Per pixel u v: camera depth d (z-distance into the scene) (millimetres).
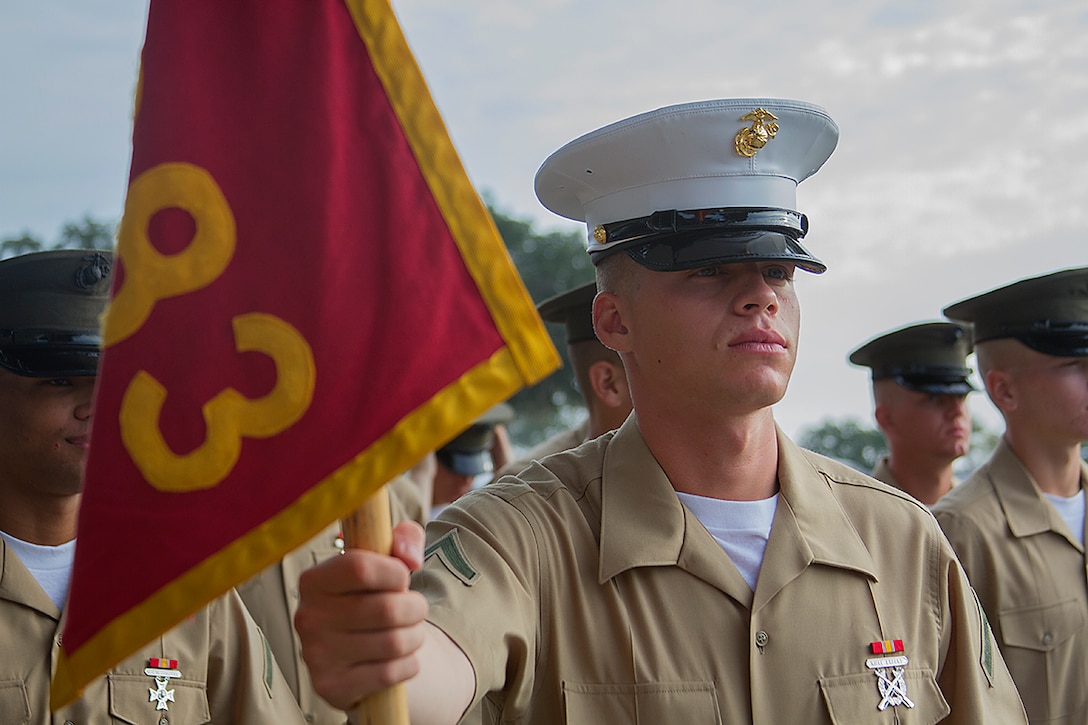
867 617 2373
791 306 2406
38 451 2865
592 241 2584
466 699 1984
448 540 2250
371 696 1592
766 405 2348
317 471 1552
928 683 2408
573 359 4586
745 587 2328
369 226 1616
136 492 1562
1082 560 4238
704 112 2434
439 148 1649
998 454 4391
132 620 1531
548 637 2279
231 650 3084
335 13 1677
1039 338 4266
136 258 1612
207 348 1588
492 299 1610
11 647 2877
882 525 2502
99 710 2883
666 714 2221
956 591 2510
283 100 1646
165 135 1631
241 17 1666
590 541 2357
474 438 6805
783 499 2428
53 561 2996
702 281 2371
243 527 1543
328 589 1577
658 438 2432
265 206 1618
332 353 1577
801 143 2514
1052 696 4086
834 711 2277
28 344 2824
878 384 5430
